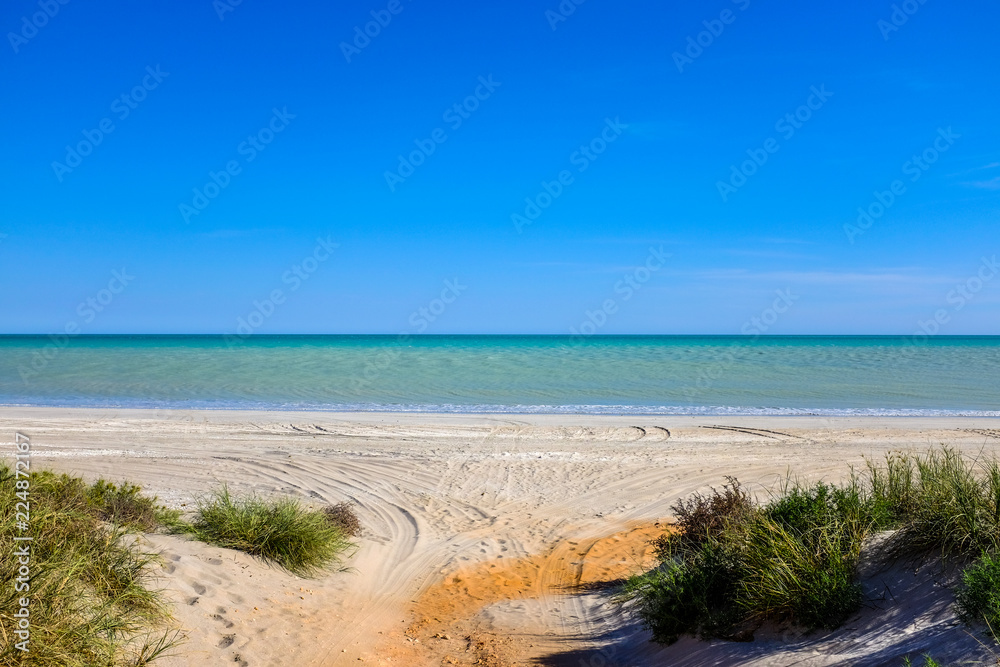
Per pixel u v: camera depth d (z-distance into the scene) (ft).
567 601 25.12
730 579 19.21
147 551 22.09
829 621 16.21
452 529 35.50
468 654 20.29
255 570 24.04
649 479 46.24
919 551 16.85
